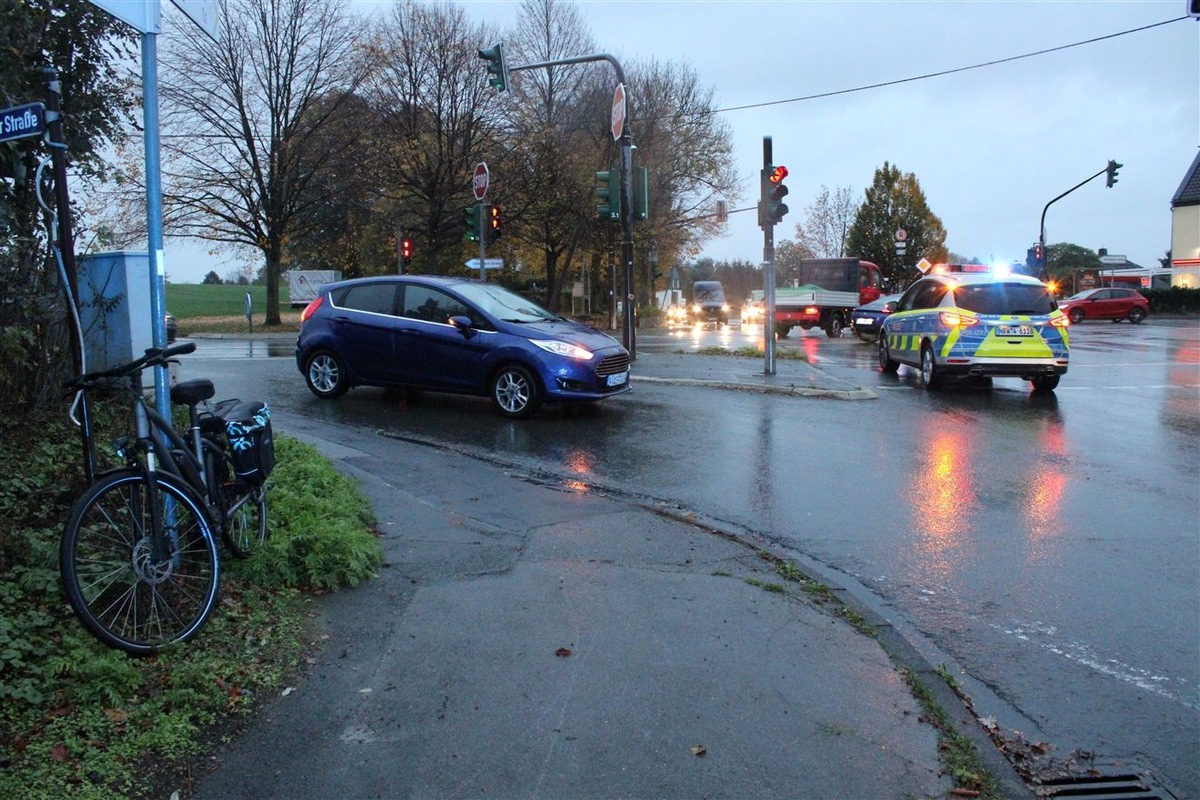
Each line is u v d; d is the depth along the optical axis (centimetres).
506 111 3525
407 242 2661
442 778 320
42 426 655
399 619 452
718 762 334
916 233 6075
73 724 336
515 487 737
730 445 949
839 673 409
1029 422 1128
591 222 3766
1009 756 360
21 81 627
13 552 443
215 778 316
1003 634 483
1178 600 531
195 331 3131
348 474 739
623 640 436
